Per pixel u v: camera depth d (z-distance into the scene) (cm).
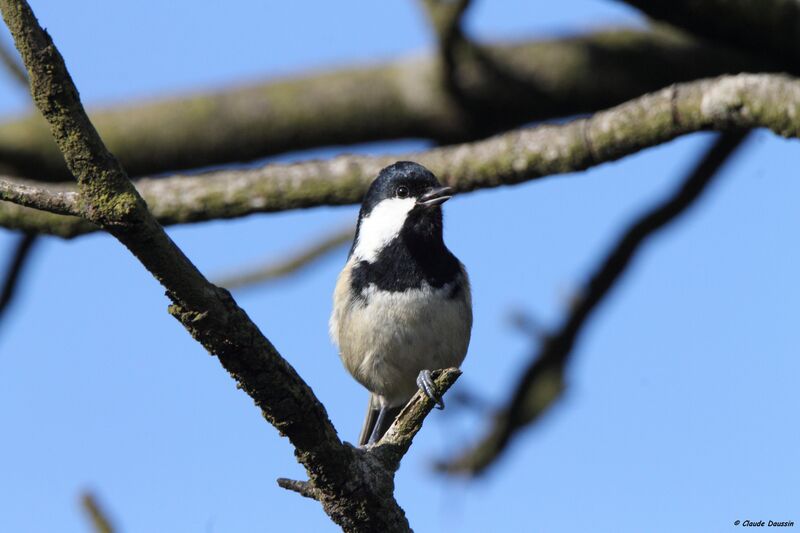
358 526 679
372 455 687
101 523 682
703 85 912
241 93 1246
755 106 873
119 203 531
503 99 1224
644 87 1220
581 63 1213
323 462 651
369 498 671
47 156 1209
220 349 593
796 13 1014
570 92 1223
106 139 1223
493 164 1002
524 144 992
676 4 1009
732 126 898
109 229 539
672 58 1211
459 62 1203
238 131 1235
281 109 1230
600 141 950
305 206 1045
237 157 1253
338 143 1261
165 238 550
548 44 1231
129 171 1240
